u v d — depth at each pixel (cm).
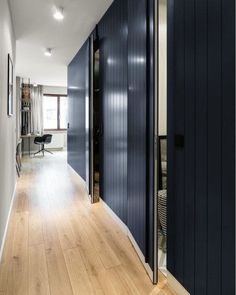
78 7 357
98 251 260
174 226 196
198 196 166
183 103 182
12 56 411
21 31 450
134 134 259
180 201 187
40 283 208
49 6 355
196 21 164
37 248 266
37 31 449
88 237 293
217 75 146
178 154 189
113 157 347
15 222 335
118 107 325
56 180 582
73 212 375
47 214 366
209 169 155
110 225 328
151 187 212
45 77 897
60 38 485
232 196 137
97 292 197
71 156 711
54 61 677
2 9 267
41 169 711
